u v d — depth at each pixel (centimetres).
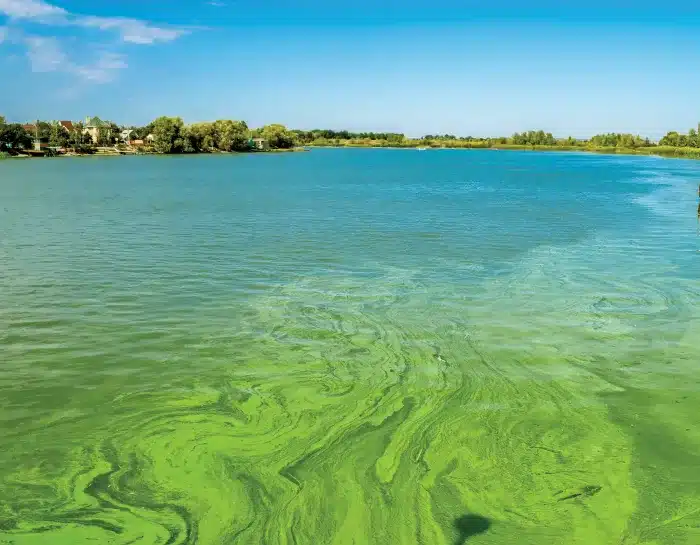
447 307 1470
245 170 8700
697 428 876
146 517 677
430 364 1109
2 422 895
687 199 4378
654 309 1455
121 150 15950
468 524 664
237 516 679
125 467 776
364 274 1831
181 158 13425
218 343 1220
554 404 951
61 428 877
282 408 935
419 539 640
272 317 1393
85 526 662
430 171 8950
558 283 1711
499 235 2608
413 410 928
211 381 1037
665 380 1044
